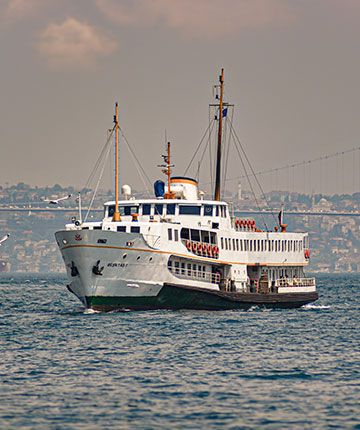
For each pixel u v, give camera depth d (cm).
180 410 14200
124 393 15275
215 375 16838
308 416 13925
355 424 13512
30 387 15675
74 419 13638
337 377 16788
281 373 17125
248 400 14875
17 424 13362
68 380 16275
